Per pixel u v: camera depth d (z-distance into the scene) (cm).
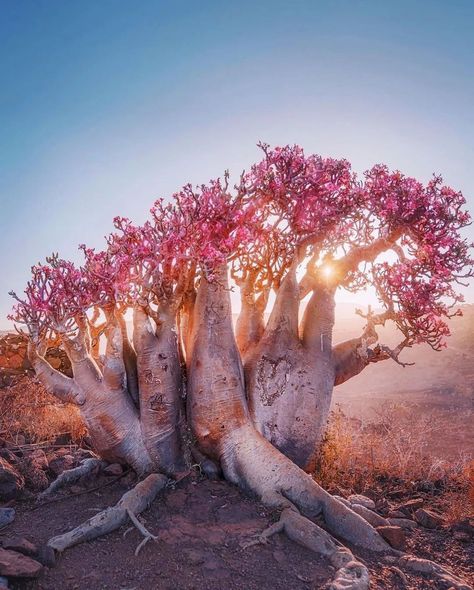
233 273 960
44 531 635
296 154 814
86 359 802
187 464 816
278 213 854
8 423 977
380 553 650
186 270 812
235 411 810
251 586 535
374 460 969
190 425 834
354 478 909
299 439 864
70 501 734
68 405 1101
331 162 848
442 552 682
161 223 746
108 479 805
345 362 942
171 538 615
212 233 771
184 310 919
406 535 717
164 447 805
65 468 827
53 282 733
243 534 631
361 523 675
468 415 1775
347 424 1219
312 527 633
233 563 573
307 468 893
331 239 923
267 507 709
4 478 736
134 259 736
